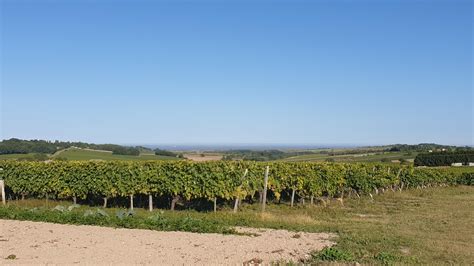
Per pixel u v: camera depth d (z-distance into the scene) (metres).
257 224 14.78
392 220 17.08
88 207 20.08
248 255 10.05
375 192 28.66
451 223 16.22
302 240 12.06
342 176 24.97
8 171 22.44
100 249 10.37
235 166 19.92
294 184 22.08
